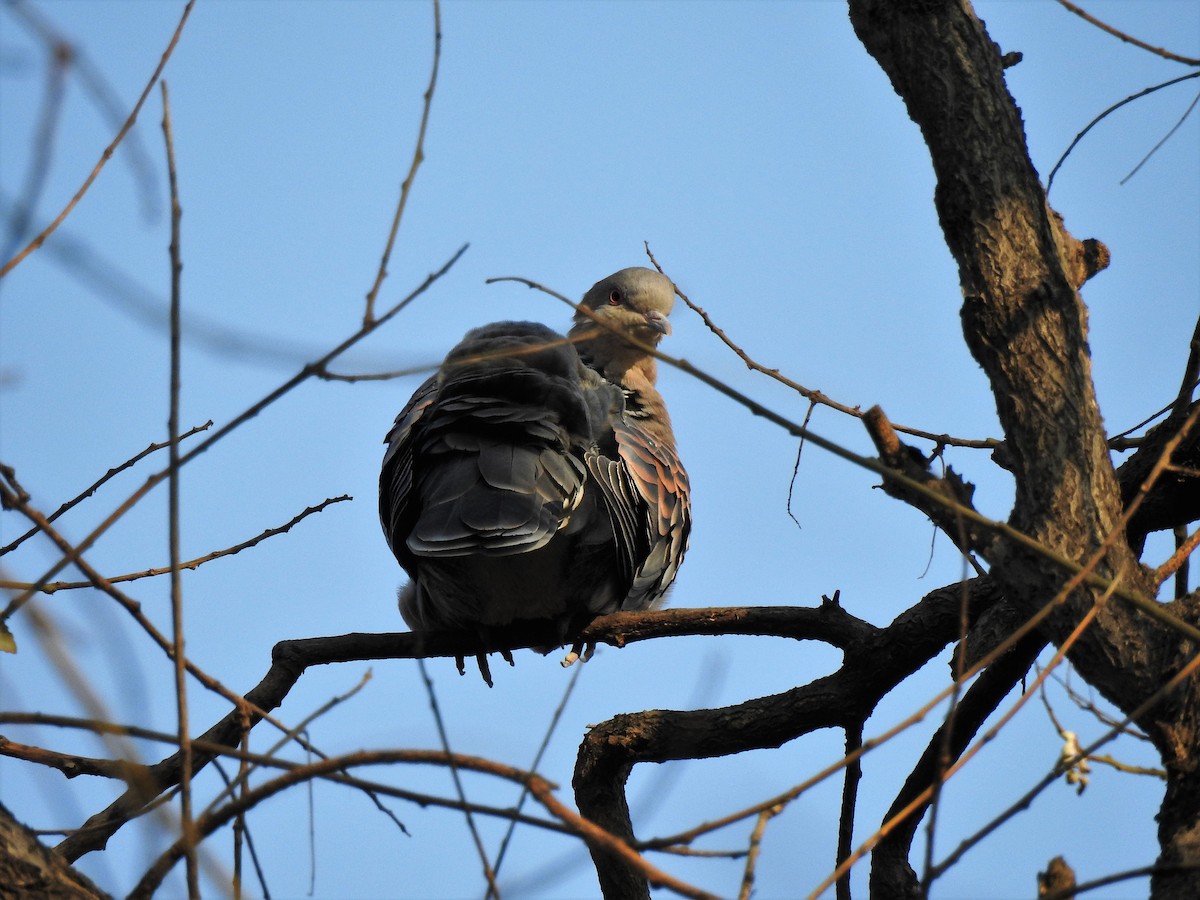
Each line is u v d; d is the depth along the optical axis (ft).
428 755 17.95
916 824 29.12
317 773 18.03
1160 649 23.41
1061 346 24.61
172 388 17.53
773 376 34.17
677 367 20.71
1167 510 28.89
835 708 31.22
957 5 26.14
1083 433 24.38
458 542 32.12
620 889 32.68
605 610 36.86
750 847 18.19
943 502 21.09
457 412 34.27
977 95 25.57
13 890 19.66
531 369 34.78
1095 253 26.12
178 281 16.66
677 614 33.71
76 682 14.96
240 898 17.88
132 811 19.27
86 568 21.22
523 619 36.68
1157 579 25.11
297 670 30.71
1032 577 23.88
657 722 32.40
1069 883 19.94
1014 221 25.11
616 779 33.17
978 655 29.37
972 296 25.08
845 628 30.96
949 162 25.46
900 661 30.55
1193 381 28.58
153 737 18.63
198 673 22.11
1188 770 22.72
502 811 17.76
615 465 36.22
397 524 35.01
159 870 19.13
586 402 36.96
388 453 36.37
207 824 18.13
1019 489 24.63
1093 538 23.81
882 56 26.78
